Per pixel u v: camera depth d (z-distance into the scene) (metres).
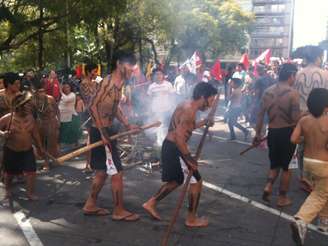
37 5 14.23
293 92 5.54
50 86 11.63
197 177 4.93
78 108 8.90
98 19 15.04
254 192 6.37
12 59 25.34
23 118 5.77
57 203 5.83
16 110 5.74
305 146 4.50
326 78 6.11
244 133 10.90
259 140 6.10
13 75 6.18
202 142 4.94
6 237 4.75
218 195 6.22
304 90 6.17
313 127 4.35
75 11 14.62
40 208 5.64
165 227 5.02
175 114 4.84
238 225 5.10
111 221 5.20
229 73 18.58
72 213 5.46
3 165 5.89
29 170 5.87
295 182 6.88
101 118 5.04
